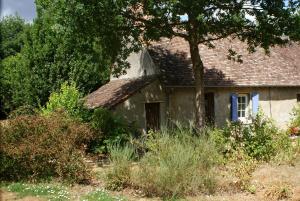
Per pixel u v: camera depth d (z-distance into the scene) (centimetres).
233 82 2166
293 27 1636
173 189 1024
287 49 2698
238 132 1403
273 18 1655
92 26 1554
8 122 1225
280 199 1016
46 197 985
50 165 1208
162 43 2253
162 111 2061
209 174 1074
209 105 2131
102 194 1018
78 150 1197
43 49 2503
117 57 1861
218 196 1028
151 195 1042
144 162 1091
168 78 2041
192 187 1041
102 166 1409
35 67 2505
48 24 2509
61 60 2514
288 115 2416
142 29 1717
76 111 1805
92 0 1480
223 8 1648
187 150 1099
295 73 2475
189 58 2198
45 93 2503
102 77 2609
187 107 2112
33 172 1192
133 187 1085
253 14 1692
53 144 1182
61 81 2500
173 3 1445
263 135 1374
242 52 2434
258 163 1325
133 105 1991
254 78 2266
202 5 1509
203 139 1190
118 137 1666
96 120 1711
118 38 1688
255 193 1055
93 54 1842
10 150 1143
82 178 1160
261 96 2314
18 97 2628
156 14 1558
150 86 2038
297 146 1427
